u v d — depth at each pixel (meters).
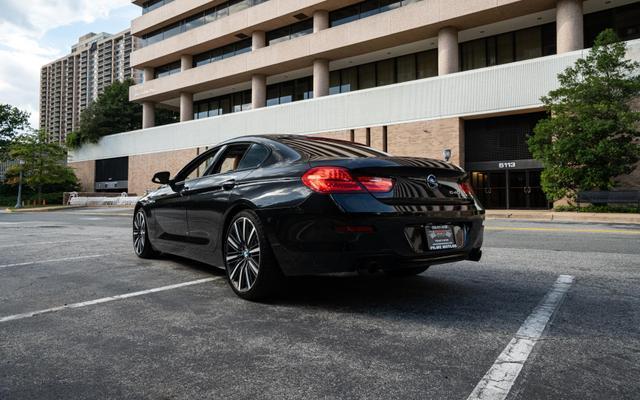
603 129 14.15
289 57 26.80
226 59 30.36
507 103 18.69
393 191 2.90
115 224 12.73
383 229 2.79
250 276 3.29
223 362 2.09
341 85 28.16
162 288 3.74
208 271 4.55
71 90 127.00
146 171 36.34
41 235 8.91
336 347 2.28
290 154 3.38
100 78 120.38
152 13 36.56
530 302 3.16
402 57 25.86
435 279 4.02
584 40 20.17
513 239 7.37
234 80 31.42
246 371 1.98
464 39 23.05
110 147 40.00
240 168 3.79
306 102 25.66
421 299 3.27
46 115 130.75
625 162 14.42
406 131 21.55
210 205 3.83
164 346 2.32
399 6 23.94
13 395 1.76
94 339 2.45
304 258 2.92
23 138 35.66
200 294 3.52
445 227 3.11
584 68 15.48
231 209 3.52
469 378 1.88
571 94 15.20
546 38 21.16
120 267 4.81
